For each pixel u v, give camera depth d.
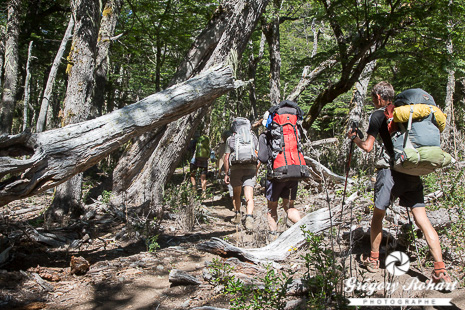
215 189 9.79
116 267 4.02
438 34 9.59
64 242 4.77
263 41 18.30
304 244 4.15
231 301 2.87
